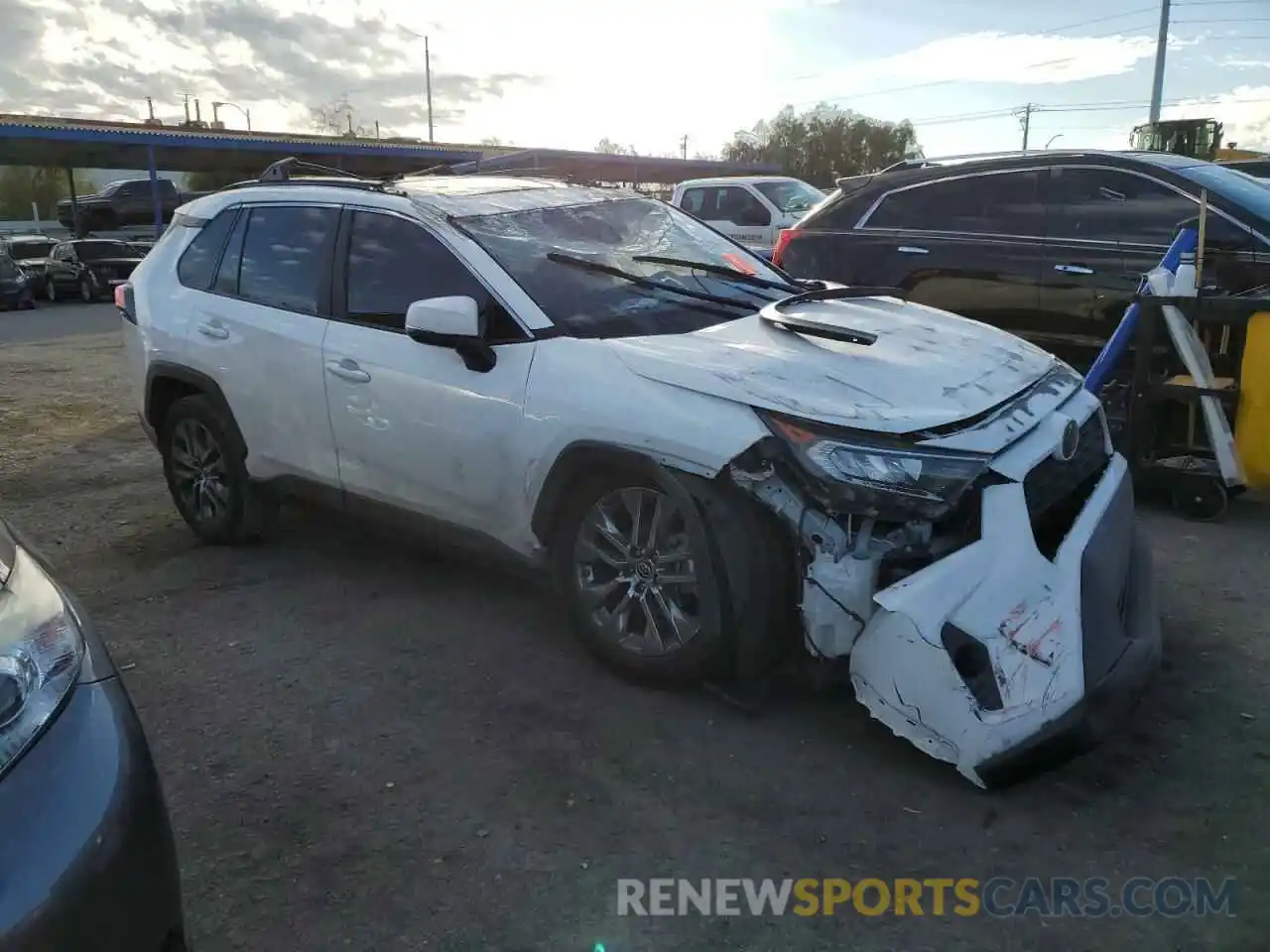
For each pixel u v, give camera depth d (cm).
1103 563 320
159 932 192
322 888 272
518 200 454
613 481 355
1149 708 346
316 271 457
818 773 315
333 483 450
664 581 347
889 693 297
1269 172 995
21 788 178
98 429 823
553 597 418
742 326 386
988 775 285
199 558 514
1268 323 493
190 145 2783
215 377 489
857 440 303
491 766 324
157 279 529
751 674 335
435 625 428
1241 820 288
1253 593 438
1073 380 388
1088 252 631
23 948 167
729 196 1419
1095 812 294
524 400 369
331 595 462
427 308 372
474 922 259
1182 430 556
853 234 736
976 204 684
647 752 328
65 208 3569
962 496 302
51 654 196
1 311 2372
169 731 351
